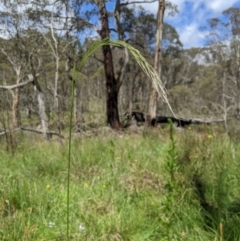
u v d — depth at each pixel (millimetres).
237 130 6855
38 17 17047
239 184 3934
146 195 3949
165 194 3791
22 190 3705
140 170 4680
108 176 4555
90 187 4176
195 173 4055
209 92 44000
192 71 54688
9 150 6422
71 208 3619
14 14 16484
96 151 5801
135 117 19109
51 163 5152
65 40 18859
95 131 11797
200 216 3238
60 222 3307
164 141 7422
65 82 24547
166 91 1495
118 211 3637
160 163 4863
